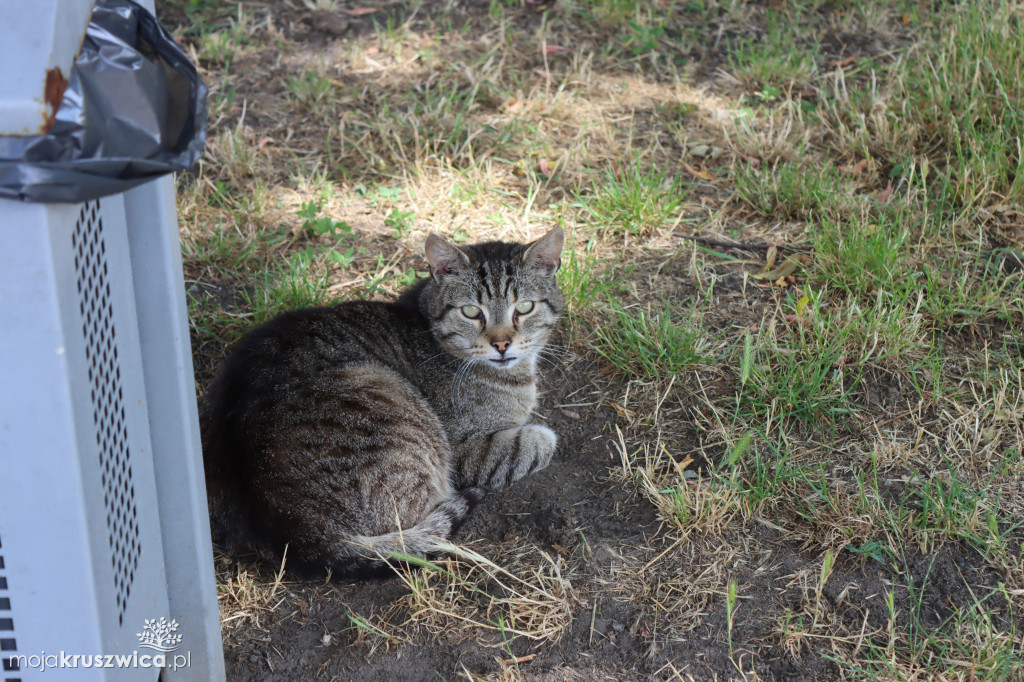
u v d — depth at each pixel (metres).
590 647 3.12
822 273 4.60
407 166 5.55
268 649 3.15
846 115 5.79
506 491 3.85
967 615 3.11
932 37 6.46
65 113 1.59
